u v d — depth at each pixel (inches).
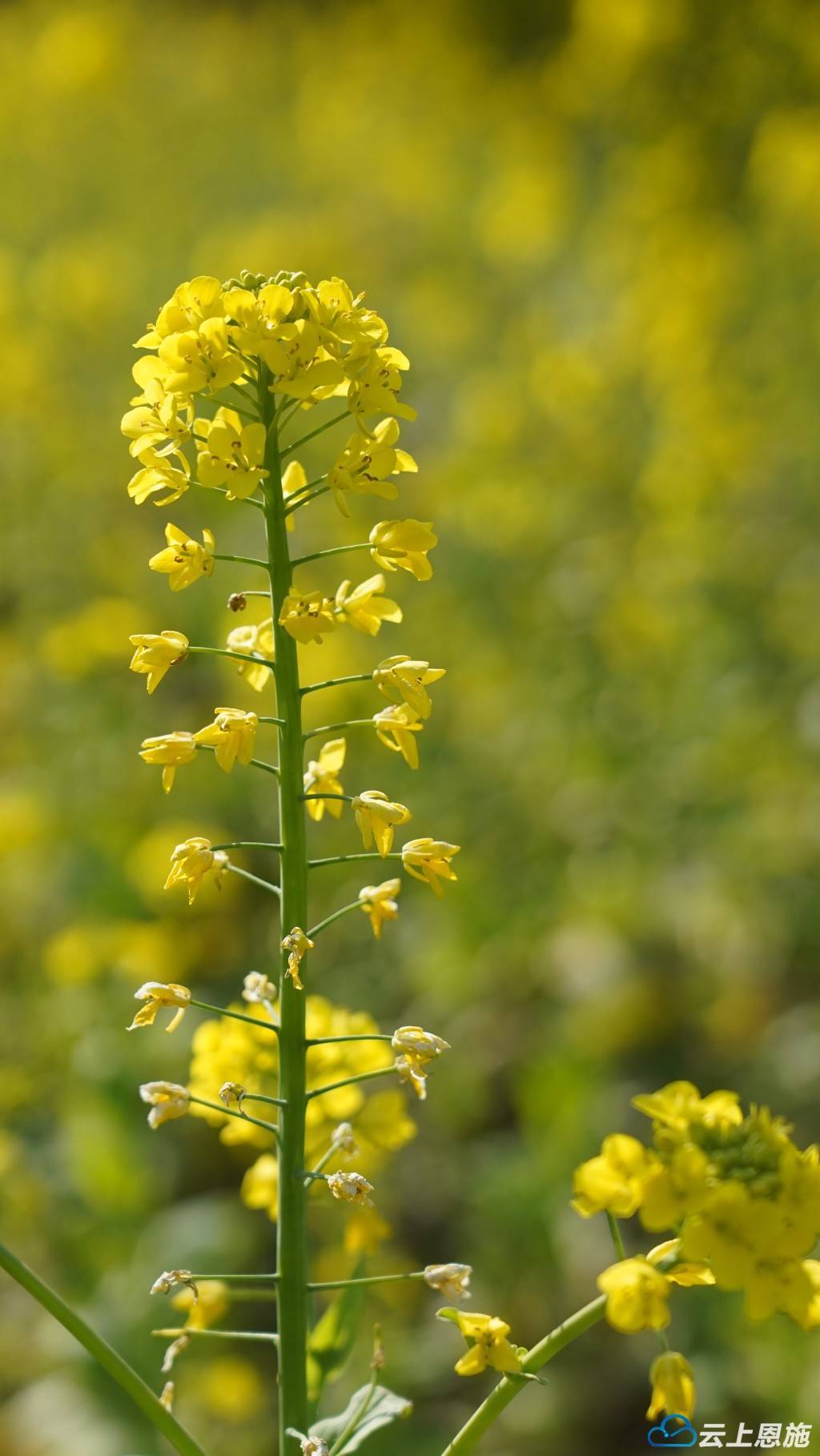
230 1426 211.5
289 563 99.3
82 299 458.9
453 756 340.8
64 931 293.4
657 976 290.0
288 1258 98.1
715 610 370.3
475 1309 230.2
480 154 708.7
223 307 98.7
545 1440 213.9
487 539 397.1
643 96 644.1
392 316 522.6
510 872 317.7
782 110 584.1
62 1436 206.2
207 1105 98.6
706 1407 212.8
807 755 330.3
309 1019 125.8
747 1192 82.0
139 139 625.9
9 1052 261.6
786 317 449.4
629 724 352.2
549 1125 251.8
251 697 329.1
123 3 810.8
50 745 339.0
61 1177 237.0
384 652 362.3
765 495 412.5
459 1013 286.4
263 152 653.9
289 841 99.4
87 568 384.5
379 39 849.5
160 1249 224.7
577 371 446.0
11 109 655.1
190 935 286.8
